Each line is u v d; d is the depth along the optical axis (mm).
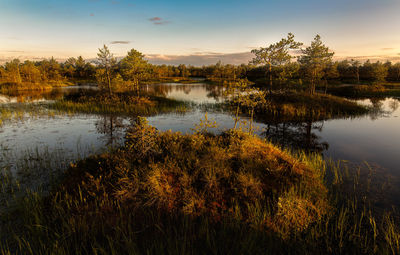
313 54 31328
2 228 5164
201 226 5039
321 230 5195
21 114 20266
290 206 5535
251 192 6348
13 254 4438
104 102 26109
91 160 8289
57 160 9547
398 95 43094
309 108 23516
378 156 10688
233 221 5297
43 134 14125
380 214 5930
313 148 12148
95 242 4566
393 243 4840
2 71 64375
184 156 8328
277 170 7539
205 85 75312
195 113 22812
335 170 8625
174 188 6344
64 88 54406
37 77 62281
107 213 5492
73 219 5156
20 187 7051
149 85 71625
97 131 15102
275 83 32438
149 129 8859
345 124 18266
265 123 18578
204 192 6270
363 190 7234
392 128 16734
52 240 4738
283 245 4770
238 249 4531
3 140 12688
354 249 4695
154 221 5328
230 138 10547
